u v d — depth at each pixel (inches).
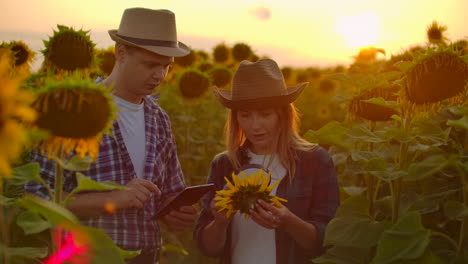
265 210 94.1
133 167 111.2
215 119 282.5
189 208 113.7
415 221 76.0
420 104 84.3
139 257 111.7
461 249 79.8
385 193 117.7
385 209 104.4
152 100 123.4
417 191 105.1
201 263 187.5
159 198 122.9
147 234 113.4
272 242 108.4
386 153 105.3
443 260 83.6
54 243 61.3
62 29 105.3
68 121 56.2
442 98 81.5
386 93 105.9
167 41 113.2
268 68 109.0
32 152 101.7
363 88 107.3
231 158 116.0
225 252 114.0
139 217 112.4
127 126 114.7
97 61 110.5
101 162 108.6
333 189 110.9
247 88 106.6
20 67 114.6
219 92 117.3
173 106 267.3
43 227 59.1
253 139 110.0
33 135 41.8
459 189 92.0
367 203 93.8
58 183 63.2
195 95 237.8
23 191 98.4
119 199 101.7
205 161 261.4
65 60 104.7
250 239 109.7
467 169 76.8
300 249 107.2
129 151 114.7
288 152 112.0
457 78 79.0
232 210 94.3
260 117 108.0
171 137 126.1
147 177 114.3
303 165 111.3
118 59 115.0
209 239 110.1
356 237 88.9
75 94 56.5
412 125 101.3
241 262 110.1
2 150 36.6
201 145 263.7
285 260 106.7
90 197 102.3
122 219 109.5
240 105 106.7
